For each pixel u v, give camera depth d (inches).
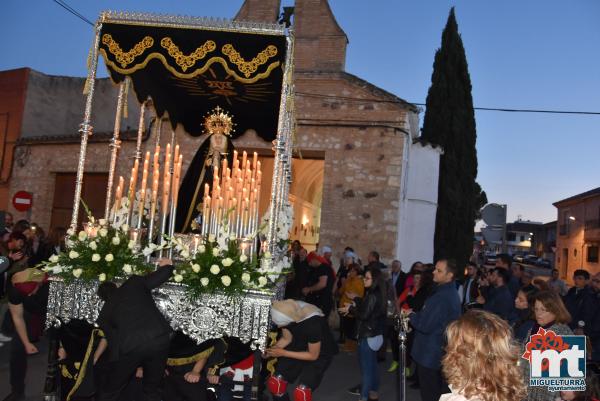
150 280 176.2
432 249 571.2
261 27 216.7
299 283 369.1
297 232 727.1
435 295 196.9
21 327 206.4
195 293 190.4
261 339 190.1
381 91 501.0
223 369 209.6
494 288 286.8
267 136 332.2
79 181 223.9
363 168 500.7
